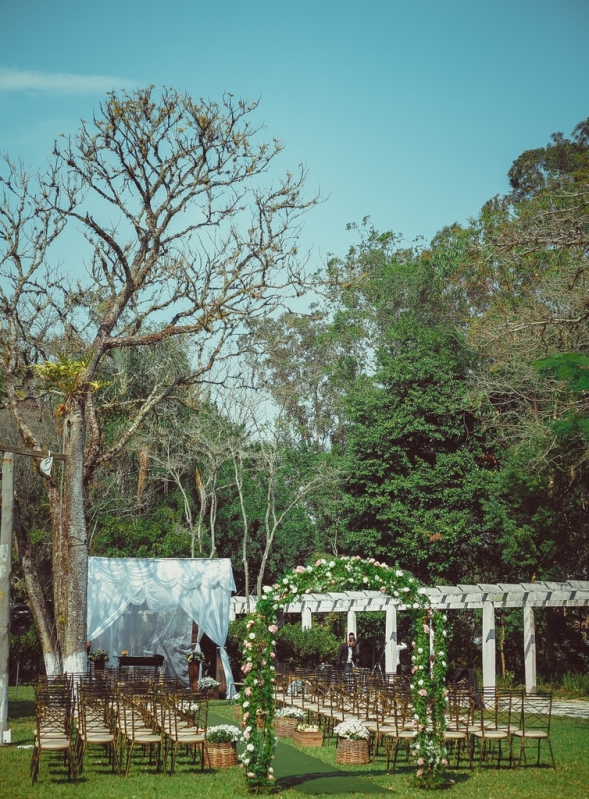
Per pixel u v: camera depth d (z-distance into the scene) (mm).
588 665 28656
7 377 20047
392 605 25344
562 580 28094
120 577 24203
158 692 13742
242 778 12180
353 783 11938
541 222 23781
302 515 38281
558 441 25516
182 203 20359
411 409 31016
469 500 30578
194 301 20297
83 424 19359
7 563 15016
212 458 32906
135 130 19906
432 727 11922
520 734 13453
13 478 15070
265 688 11555
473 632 32000
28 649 28953
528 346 23625
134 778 12055
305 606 25734
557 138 41594
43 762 13172
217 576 24891
